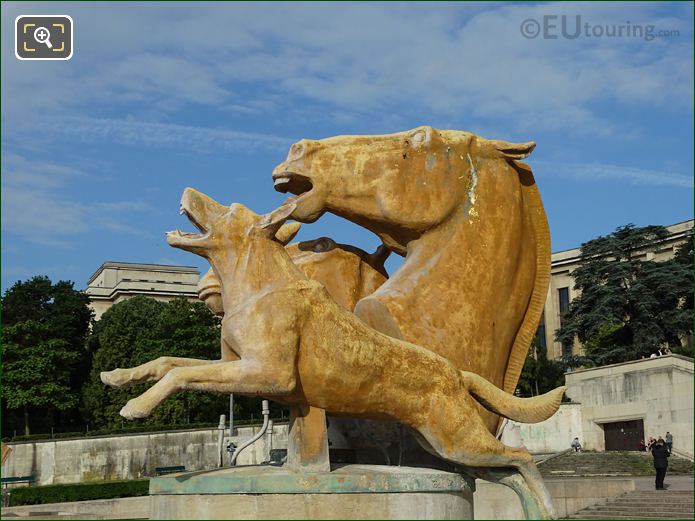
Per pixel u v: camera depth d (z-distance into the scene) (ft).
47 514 59.11
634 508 72.59
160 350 159.43
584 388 147.02
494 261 41.91
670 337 179.22
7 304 171.12
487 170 42.88
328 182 39.99
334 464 36.96
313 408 35.04
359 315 40.78
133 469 132.77
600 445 143.43
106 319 184.24
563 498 75.25
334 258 44.01
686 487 83.97
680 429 131.64
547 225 44.75
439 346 40.04
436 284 40.83
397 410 35.70
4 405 157.69
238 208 36.17
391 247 43.37
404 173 41.04
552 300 221.87
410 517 34.19
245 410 153.28
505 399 38.52
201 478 33.81
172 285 219.61
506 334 42.68
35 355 156.15
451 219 41.83
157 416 146.72
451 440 36.27
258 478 33.30
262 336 33.47
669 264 180.34
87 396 160.56
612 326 180.96
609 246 187.21
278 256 35.50
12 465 128.67
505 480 38.06
